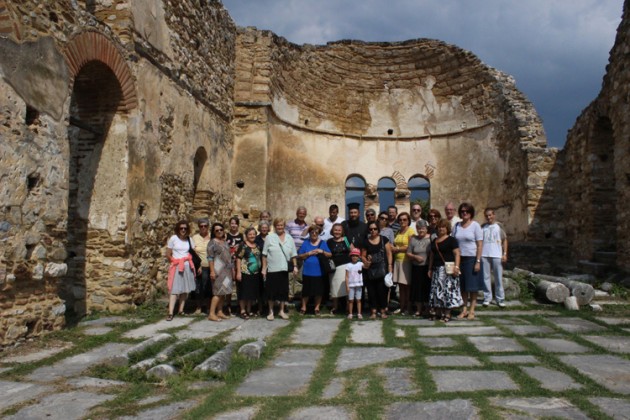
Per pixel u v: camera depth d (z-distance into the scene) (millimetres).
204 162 12047
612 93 11102
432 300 7570
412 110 17234
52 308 6441
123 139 8250
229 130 13711
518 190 14320
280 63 14992
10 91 5746
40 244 6188
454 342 6105
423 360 5293
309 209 15930
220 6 13047
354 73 17062
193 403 4141
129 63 8367
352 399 4121
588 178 12203
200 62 11633
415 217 8742
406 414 3781
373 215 8805
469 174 16109
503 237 9008
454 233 8062
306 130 16078
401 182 17047
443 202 16578
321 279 8211
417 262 7984
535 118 14375
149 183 9008
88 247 8164
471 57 15961
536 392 4188
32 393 4348
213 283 7727
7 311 5703
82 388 4500
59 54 6613
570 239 13320
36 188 6172
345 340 6340
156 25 9398
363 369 5027
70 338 6273
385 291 7957
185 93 10727
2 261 5598
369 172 17016
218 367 4980
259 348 5598
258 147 13961
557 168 13805
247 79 14164
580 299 8523
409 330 6879
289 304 9094
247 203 13836
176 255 7914
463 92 16328
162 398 4277
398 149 17188
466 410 3816
